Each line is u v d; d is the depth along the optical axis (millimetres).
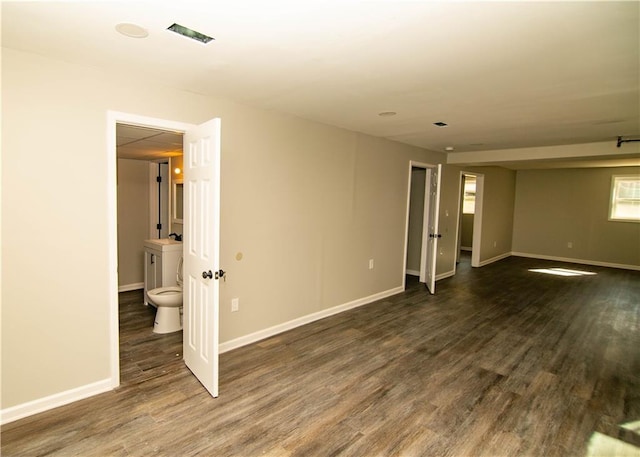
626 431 2279
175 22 1748
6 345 2197
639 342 3742
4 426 2170
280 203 3652
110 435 2115
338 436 2162
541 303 5094
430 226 5902
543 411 2479
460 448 2086
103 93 2443
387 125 4027
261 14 1646
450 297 5332
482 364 3172
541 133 4230
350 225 4543
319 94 2891
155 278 4344
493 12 1574
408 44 1938
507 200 9016
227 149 3148
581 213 8570
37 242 2266
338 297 4504
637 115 3283
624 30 1710
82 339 2473
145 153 4605
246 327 3477
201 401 2488
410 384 2797
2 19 1739
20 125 2164
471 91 2715
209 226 2518
